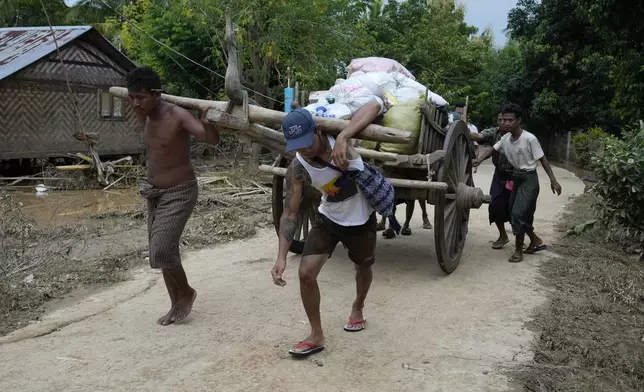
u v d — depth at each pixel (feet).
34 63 42.91
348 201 12.19
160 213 13.79
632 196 22.03
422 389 11.18
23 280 16.81
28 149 43.70
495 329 14.33
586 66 71.20
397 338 13.64
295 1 46.93
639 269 19.86
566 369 12.14
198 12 47.52
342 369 11.96
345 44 50.65
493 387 11.29
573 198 36.99
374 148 17.61
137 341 13.16
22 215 22.81
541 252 22.34
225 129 13.56
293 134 11.23
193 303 15.55
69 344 12.93
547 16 72.84
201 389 11.00
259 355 12.53
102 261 19.42
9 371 11.58
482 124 96.12
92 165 41.73
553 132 83.35
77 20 78.54
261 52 49.80
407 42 75.77
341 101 17.30
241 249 21.97
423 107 17.04
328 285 17.53
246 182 38.09
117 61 49.62
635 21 37.27
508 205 22.06
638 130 24.21
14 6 78.74
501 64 91.35
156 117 13.48
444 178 17.57
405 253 21.75
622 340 13.79
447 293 17.08
